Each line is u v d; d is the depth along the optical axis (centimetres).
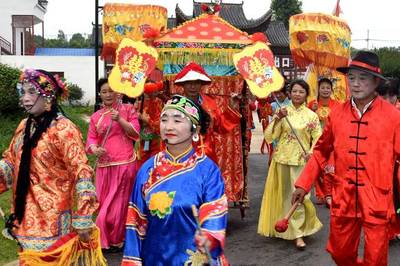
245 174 698
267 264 570
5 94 1296
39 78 376
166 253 330
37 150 373
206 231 320
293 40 840
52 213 374
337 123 437
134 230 338
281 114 615
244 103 676
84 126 1644
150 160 347
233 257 591
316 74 853
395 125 418
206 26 656
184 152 340
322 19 823
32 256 370
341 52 846
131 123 607
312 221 628
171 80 654
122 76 579
